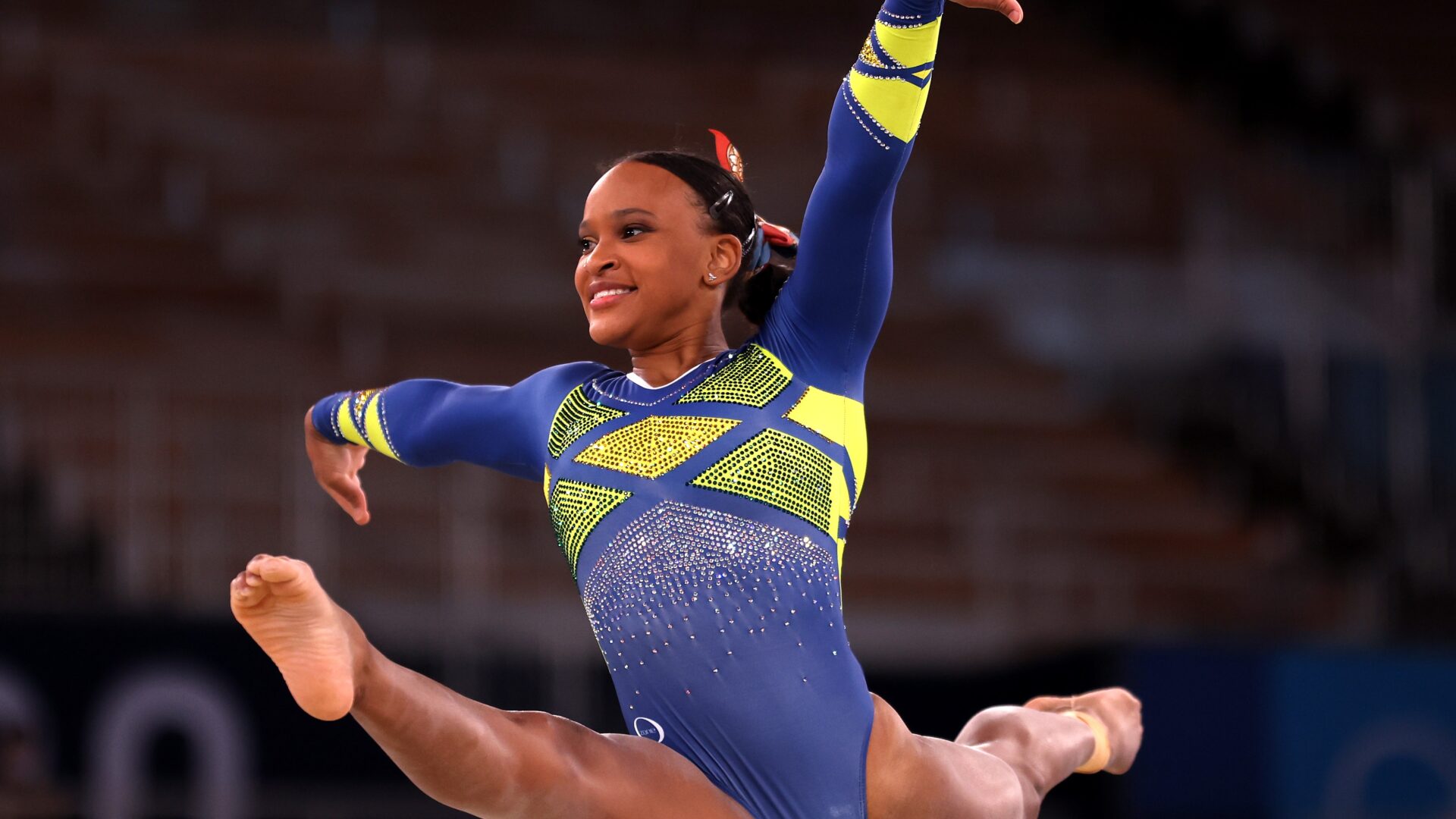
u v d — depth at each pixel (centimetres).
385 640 2903
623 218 992
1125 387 4559
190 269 4266
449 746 830
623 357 3972
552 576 3588
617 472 957
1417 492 3997
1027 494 4084
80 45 4762
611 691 2966
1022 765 1075
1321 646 2988
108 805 2573
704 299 1012
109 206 4375
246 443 3694
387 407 1117
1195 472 4241
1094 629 3753
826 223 973
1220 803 2862
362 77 4903
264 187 4553
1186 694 2894
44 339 3912
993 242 4941
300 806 2669
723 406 962
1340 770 2923
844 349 991
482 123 4884
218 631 2688
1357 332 4459
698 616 927
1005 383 4425
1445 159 4838
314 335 4144
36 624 2606
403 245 4491
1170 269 4928
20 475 3484
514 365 4141
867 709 955
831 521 972
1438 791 2950
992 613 3762
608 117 4994
